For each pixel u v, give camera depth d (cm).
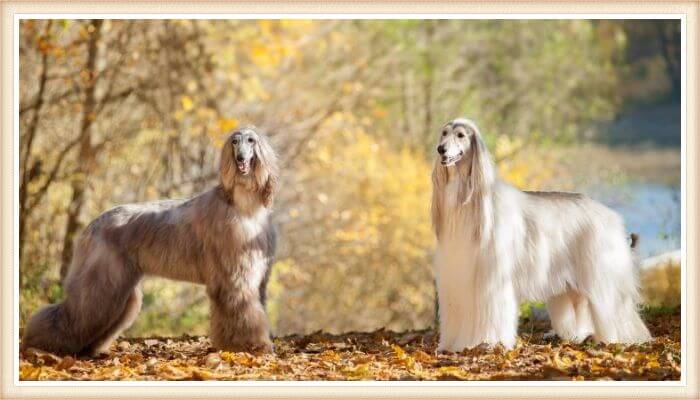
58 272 1499
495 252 777
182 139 1673
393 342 954
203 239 829
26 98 1535
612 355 776
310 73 2186
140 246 845
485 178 776
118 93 1630
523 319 1073
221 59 1766
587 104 2723
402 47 2370
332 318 2086
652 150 2859
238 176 813
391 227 2095
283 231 1969
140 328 1404
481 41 2611
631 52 3312
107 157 1583
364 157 2138
